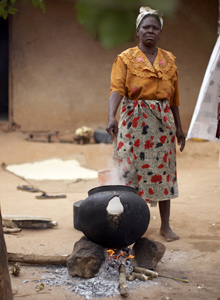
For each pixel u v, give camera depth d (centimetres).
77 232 433
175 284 293
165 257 351
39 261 328
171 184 393
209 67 389
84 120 1070
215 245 382
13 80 1087
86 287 284
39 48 1063
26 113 1087
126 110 377
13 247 379
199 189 647
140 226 297
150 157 378
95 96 1061
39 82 1073
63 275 310
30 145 959
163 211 406
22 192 664
